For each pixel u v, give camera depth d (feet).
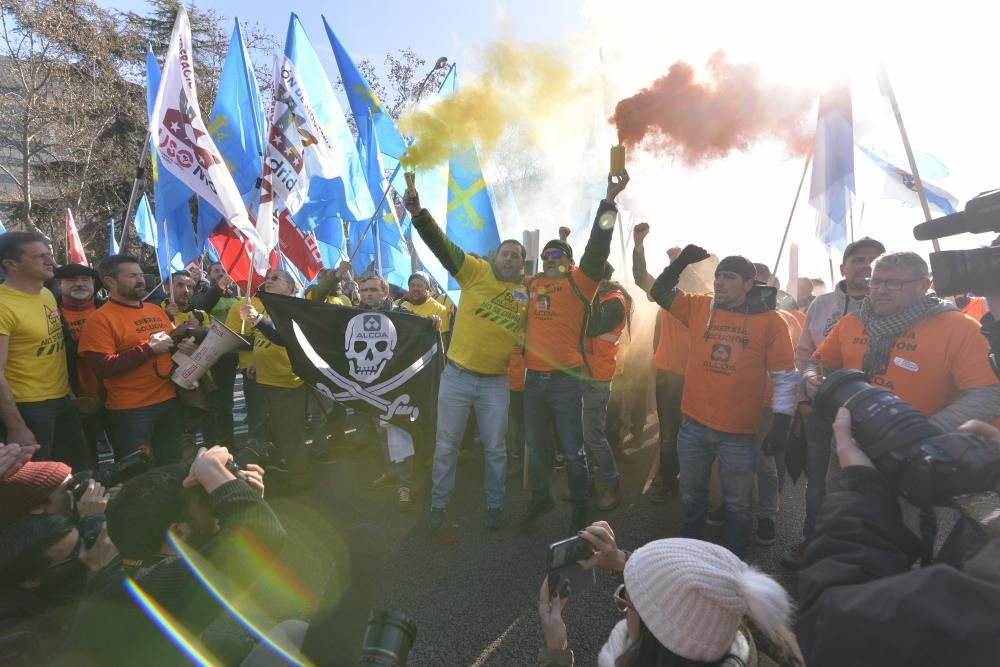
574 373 12.11
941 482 3.36
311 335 14.12
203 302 19.40
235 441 18.10
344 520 13.29
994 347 5.84
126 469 7.53
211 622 4.37
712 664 3.89
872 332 8.89
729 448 10.46
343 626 3.85
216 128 19.80
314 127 19.17
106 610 4.33
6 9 55.31
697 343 10.77
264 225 16.48
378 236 22.82
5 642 4.97
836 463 9.50
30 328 11.05
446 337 20.80
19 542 5.82
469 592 10.41
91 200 74.90
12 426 10.54
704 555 4.02
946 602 2.65
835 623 2.91
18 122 59.57
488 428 12.71
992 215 4.78
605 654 4.85
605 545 5.56
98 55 62.59
